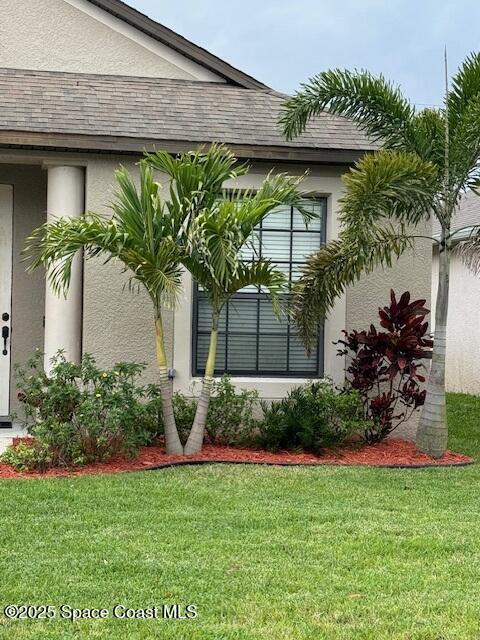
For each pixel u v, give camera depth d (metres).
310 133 10.37
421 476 8.46
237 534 6.19
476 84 9.55
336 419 9.77
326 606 4.93
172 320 10.05
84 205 10.12
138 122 10.05
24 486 7.48
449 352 19.17
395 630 4.63
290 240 10.41
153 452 9.17
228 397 9.56
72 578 5.26
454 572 5.54
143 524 6.38
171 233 8.67
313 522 6.57
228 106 10.90
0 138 9.41
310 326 9.71
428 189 9.04
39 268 11.04
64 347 9.91
